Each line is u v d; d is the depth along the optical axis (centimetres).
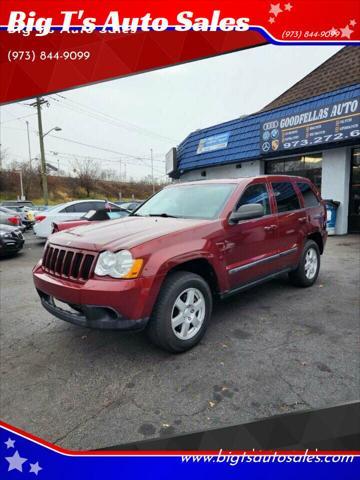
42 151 2558
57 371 281
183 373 273
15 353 315
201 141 1375
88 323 269
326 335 338
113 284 260
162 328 283
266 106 1369
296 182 500
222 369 277
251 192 400
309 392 243
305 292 480
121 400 240
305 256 491
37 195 5141
